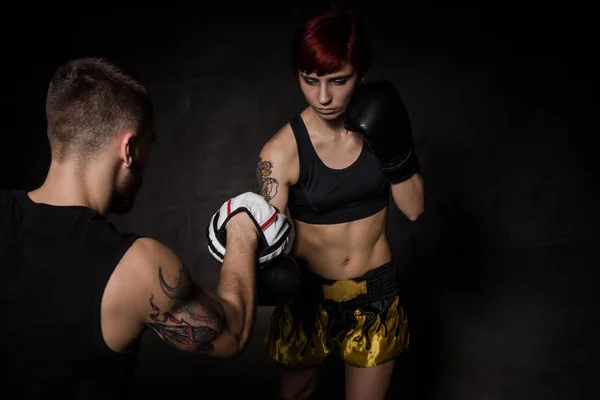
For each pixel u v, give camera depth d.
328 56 1.96
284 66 4.12
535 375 3.30
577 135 4.61
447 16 4.29
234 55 4.02
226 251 1.76
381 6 4.18
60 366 1.37
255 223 1.79
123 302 1.38
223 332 1.52
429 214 4.40
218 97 4.04
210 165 4.10
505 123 4.48
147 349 3.56
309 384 2.55
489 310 3.88
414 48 4.28
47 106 1.46
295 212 2.36
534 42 4.46
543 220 4.59
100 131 1.44
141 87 1.51
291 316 2.39
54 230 1.41
